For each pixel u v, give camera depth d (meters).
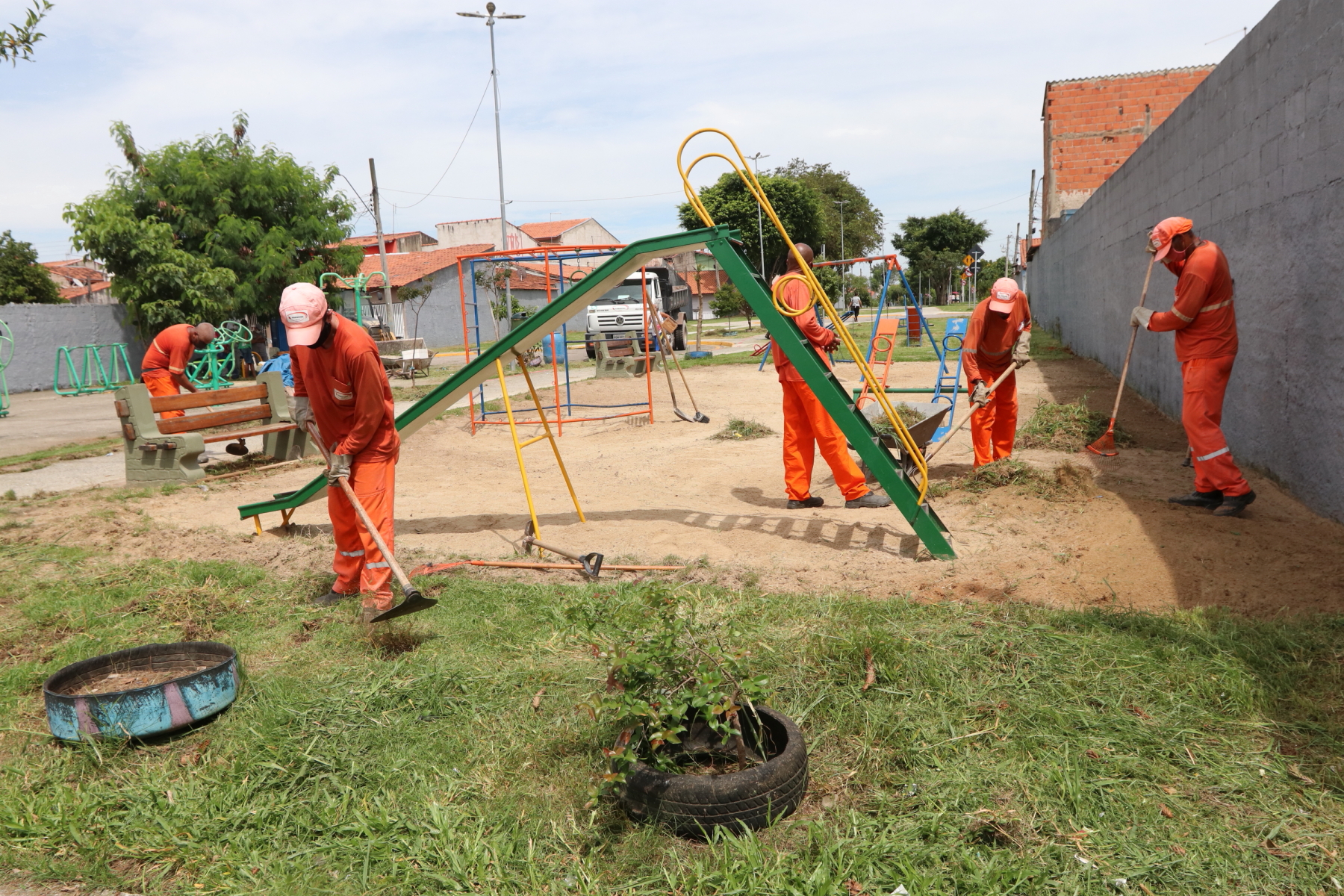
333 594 4.79
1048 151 30.56
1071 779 2.63
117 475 9.38
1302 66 5.71
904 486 4.93
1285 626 3.65
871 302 64.81
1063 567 4.59
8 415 16.75
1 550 5.92
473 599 4.62
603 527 6.17
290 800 2.80
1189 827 2.43
